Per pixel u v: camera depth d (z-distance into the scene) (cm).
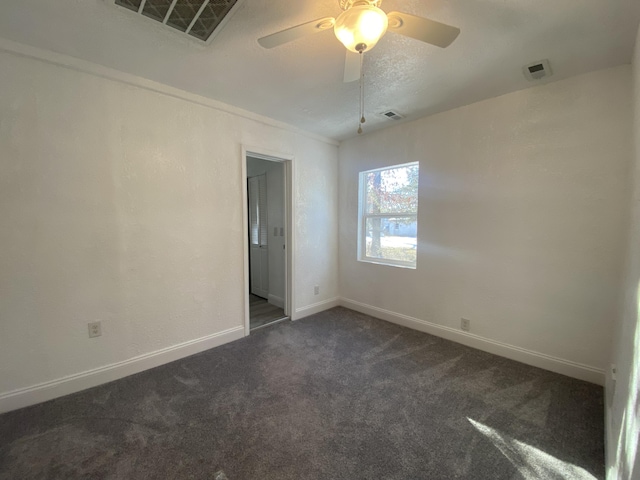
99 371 214
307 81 222
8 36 168
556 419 176
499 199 251
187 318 258
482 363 245
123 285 223
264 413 183
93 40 172
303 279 358
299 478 137
